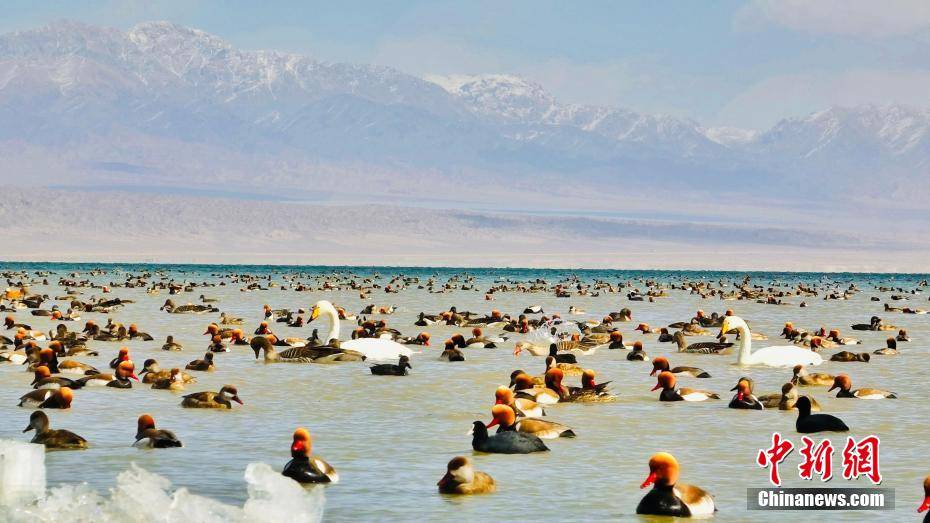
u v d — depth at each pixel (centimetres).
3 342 11206
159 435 5903
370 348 10656
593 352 11194
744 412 7331
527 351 11306
